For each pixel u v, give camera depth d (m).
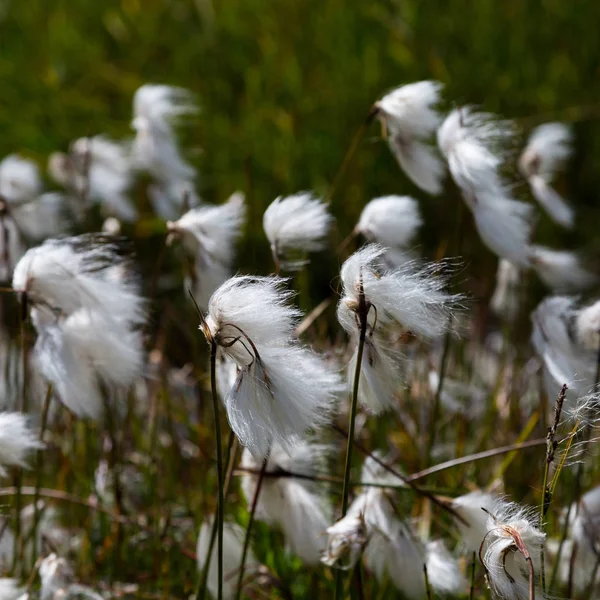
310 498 1.25
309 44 1.98
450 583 1.24
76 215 1.42
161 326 1.45
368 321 1.20
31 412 1.36
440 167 1.30
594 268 1.72
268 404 1.19
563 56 1.98
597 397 1.21
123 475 1.33
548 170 1.37
